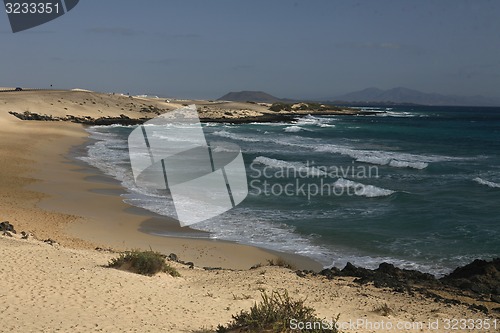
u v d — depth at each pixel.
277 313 6.20
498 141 56.69
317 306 8.80
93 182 24.70
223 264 13.73
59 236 15.01
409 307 9.48
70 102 84.69
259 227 17.48
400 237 16.48
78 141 45.56
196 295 8.97
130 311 7.41
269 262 13.59
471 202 21.92
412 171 31.88
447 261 14.13
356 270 12.59
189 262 13.14
